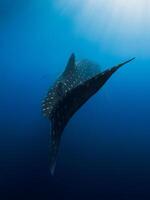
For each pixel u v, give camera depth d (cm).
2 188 381
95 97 448
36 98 451
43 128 423
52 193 377
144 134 421
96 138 417
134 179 387
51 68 479
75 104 240
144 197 375
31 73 475
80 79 334
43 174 389
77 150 406
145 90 455
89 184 384
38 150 405
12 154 404
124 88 456
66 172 390
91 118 434
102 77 226
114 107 443
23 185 383
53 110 252
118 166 395
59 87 297
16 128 425
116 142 414
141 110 440
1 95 454
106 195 377
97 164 396
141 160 400
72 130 423
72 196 376
